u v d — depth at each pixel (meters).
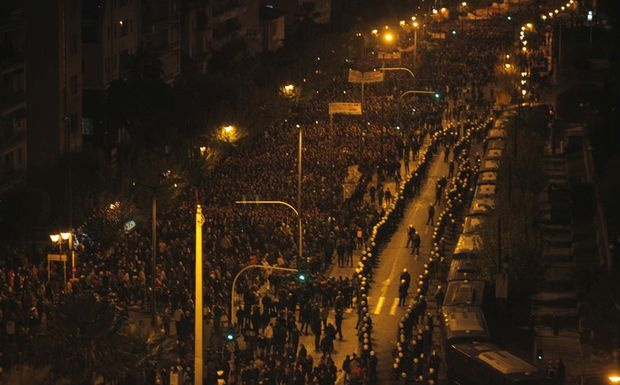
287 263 117.38
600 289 97.06
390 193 156.62
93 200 130.62
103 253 119.38
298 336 103.00
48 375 80.94
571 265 130.75
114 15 187.62
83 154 148.12
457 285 111.50
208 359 92.00
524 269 116.00
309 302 110.56
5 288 103.88
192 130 176.00
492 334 108.62
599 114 189.12
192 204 137.62
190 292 109.88
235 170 156.62
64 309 83.75
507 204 126.56
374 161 168.25
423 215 153.75
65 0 167.50
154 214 107.62
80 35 175.00
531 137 169.00
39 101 166.12
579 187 149.62
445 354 99.00
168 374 89.00
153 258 106.94
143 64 180.50
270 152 167.62
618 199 139.38
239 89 196.88
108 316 84.12
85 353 83.50
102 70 182.50
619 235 129.12
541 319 115.06
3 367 90.19
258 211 134.88
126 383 86.00
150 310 109.69
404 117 199.50
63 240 115.69
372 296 122.19
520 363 90.62
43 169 149.75
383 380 98.62
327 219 133.88
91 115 181.38
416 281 127.44
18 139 158.00
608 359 96.69
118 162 159.00
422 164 171.75
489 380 90.25
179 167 139.00
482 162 171.88
